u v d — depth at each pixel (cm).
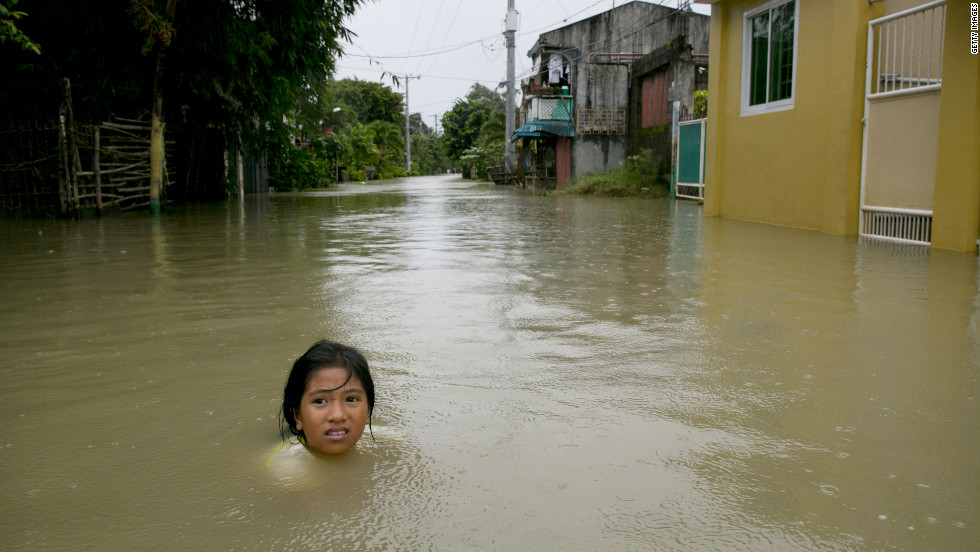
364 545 171
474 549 170
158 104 1327
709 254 718
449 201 1905
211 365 320
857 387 291
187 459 220
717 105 1266
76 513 187
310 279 555
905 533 178
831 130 941
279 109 1636
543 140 3114
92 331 384
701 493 198
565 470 212
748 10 1168
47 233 924
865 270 607
